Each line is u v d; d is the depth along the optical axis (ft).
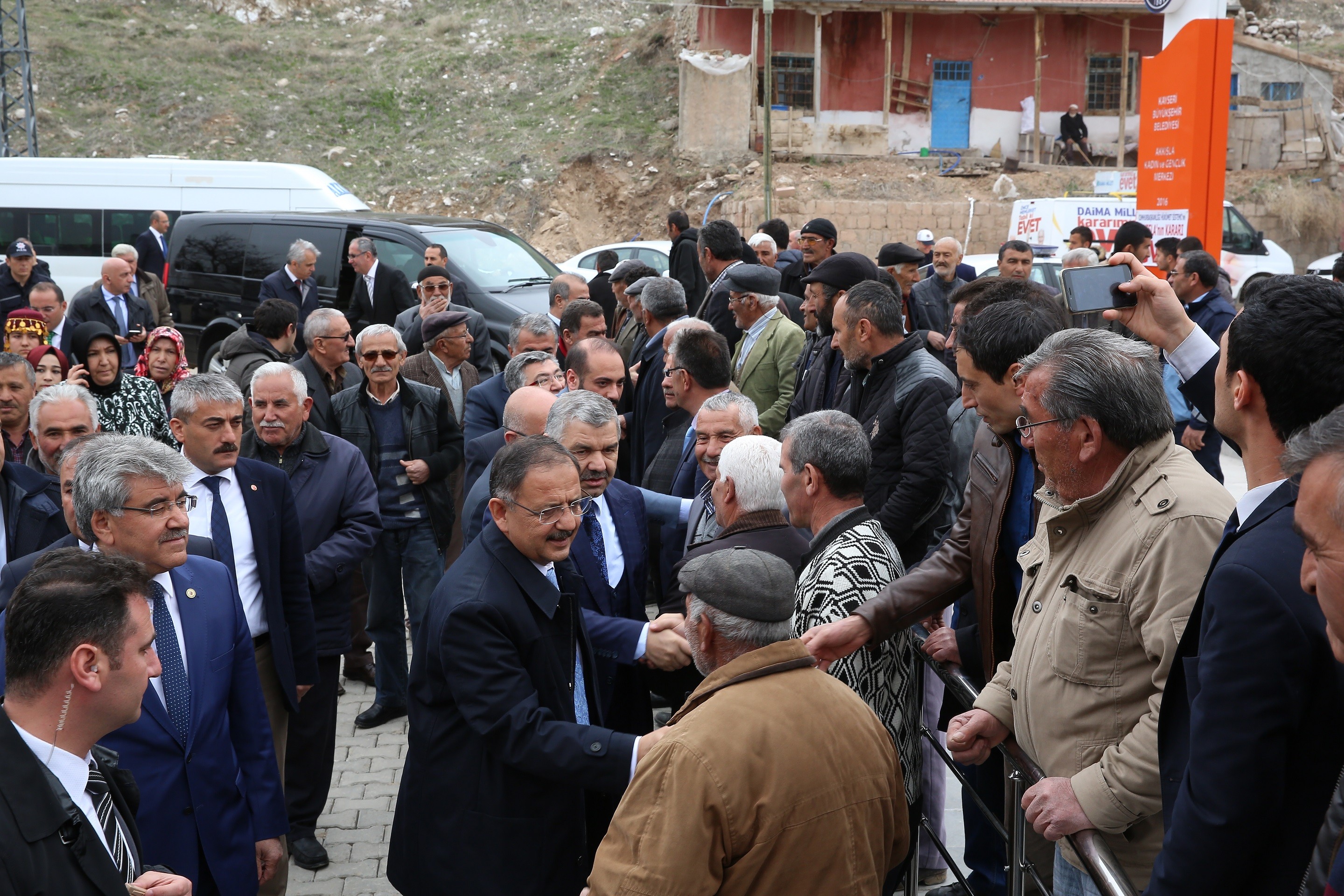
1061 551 7.83
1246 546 5.81
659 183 84.58
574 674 9.62
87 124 91.15
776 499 10.35
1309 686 5.53
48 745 6.76
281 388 14.82
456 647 8.93
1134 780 6.86
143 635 7.09
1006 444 9.60
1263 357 6.48
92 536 9.47
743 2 82.17
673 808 6.39
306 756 14.21
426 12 111.45
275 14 109.60
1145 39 85.30
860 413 14.75
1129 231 26.43
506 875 9.01
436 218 41.88
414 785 9.48
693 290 30.14
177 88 95.66
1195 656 6.34
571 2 109.50
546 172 86.22
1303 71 82.79
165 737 9.50
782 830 6.44
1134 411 7.38
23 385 15.53
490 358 27.40
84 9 106.11
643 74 96.37
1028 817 7.36
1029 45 85.81
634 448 19.47
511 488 9.16
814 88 85.97
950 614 14.78
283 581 12.91
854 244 76.84
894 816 7.19
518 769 8.81
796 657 6.98
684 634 10.03
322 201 50.24
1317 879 4.75
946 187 80.74
